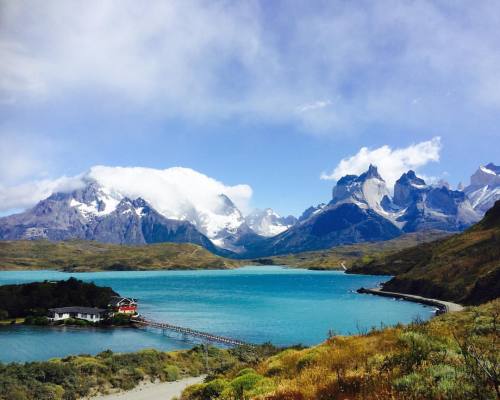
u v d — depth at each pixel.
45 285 173.50
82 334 127.44
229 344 104.69
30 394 50.47
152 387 58.41
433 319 35.38
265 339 110.75
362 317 149.75
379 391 12.70
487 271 173.00
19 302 160.38
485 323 24.11
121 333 129.75
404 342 20.31
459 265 199.88
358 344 25.30
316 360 22.98
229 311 176.38
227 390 23.64
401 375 13.96
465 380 11.56
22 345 107.50
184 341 114.75
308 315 158.62
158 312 176.50
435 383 12.05
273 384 20.72
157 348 104.12
